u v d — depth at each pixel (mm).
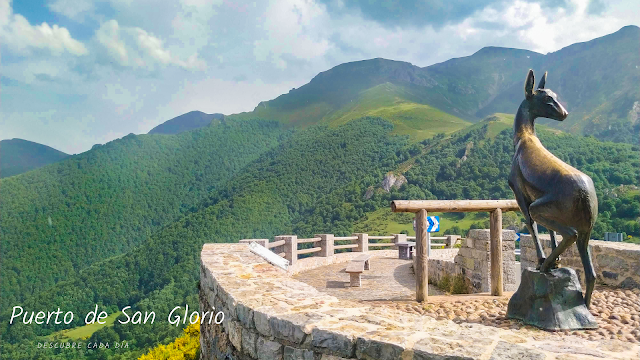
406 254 17344
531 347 2760
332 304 4043
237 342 4242
